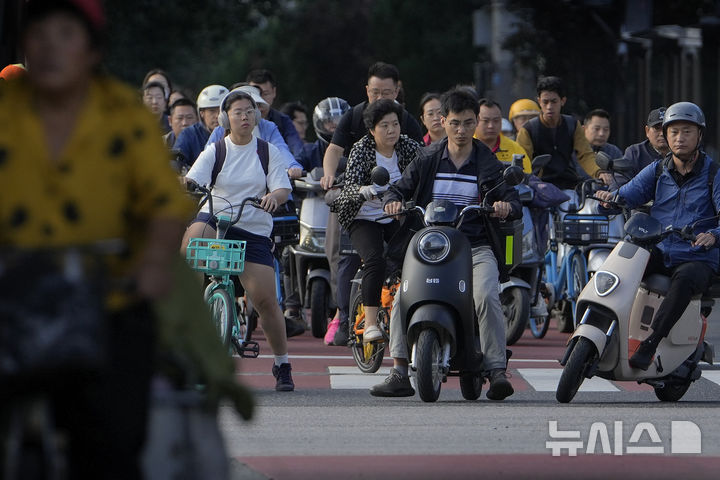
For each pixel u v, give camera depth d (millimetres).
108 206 9812
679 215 23281
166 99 42594
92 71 9891
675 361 23031
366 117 26156
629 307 22531
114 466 9578
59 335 9000
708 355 23562
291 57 127062
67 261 9344
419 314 21875
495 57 79125
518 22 76000
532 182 34125
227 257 23812
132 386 9617
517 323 32781
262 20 112562
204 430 10766
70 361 9039
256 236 24594
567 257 36062
